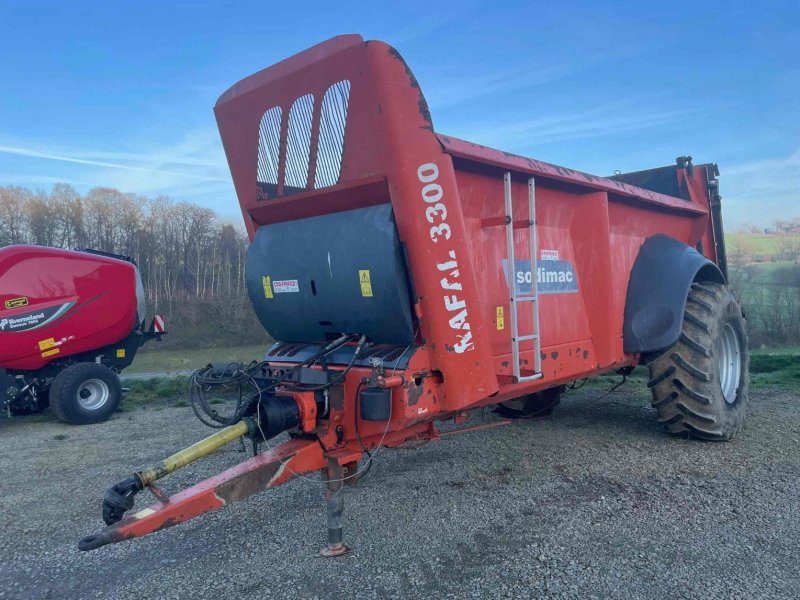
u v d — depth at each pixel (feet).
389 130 11.27
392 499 14.76
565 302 16.12
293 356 13.87
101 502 15.64
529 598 10.05
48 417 29.68
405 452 18.67
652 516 13.09
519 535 12.44
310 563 11.59
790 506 13.37
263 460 11.45
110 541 9.43
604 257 16.51
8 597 10.87
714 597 9.86
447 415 13.14
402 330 11.92
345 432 12.37
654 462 16.76
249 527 13.51
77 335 29.12
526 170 13.87
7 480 18.02
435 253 11.61
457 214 11.94
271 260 13.99
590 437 19.70
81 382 27.53
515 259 14.23
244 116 14.16
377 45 11.14
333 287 12.75
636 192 18.16
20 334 27.48
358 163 11.98
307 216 13.66
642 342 17.52
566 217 16.30
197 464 18.57
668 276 17.93
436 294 11.64
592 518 13.12
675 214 21.03
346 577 10.98
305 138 12.92
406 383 11.39
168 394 34.27
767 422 20.88
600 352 17.02
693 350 17.95
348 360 12.67
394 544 12.28
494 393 12.76
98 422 27.71
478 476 16.25
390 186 11.54
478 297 12.25
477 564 11.29
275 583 10.89
